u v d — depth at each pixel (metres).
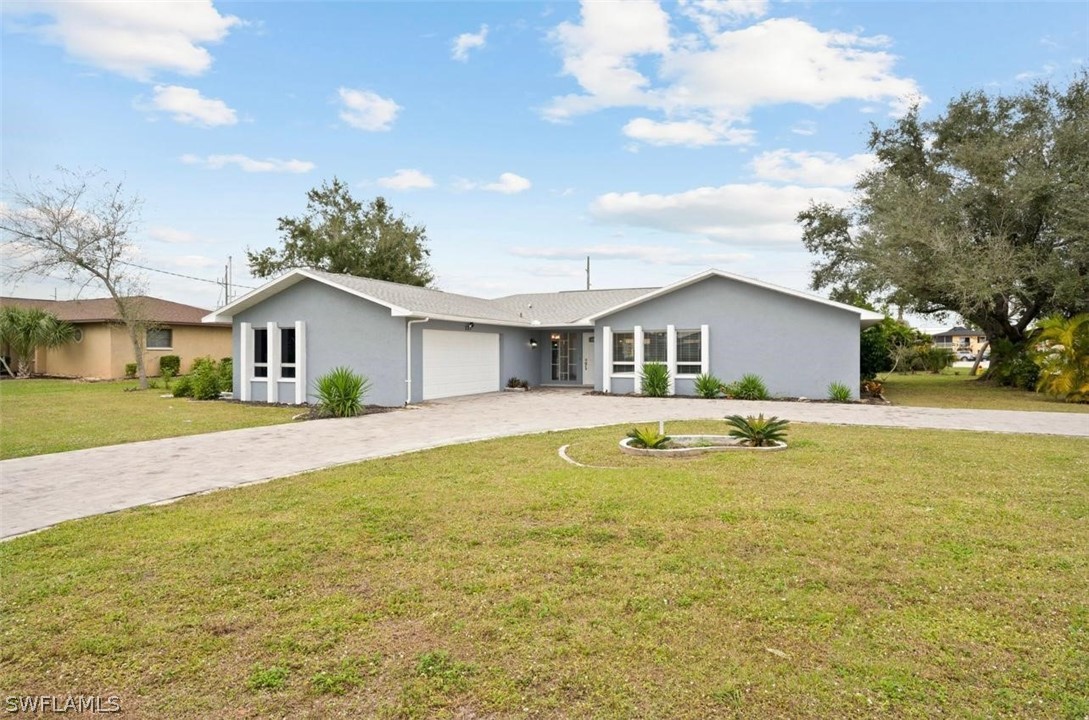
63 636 3.41
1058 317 16.86
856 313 16.72
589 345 23.55
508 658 3.15
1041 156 20.25
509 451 9.02
